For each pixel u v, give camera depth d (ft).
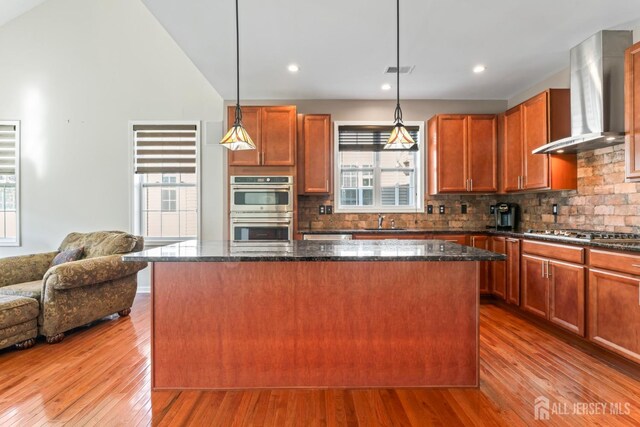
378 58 11.23
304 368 7.06
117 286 11.57
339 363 7.06
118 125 15.57
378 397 6.72
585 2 8.27
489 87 13.98
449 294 7.02
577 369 7.84
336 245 8.06
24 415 6.18
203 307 7.00
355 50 10.66
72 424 5.92
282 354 7.04
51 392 6.97
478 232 13.71
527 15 8.82
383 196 15.97
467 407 6.37
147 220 15.84
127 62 15.60
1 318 8.61
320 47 10.46
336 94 14.71
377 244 8.32
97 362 8.38
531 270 10.91
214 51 10.70
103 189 15.56
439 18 8.93
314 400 6.62
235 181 13.75
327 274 7.00
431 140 15.07
